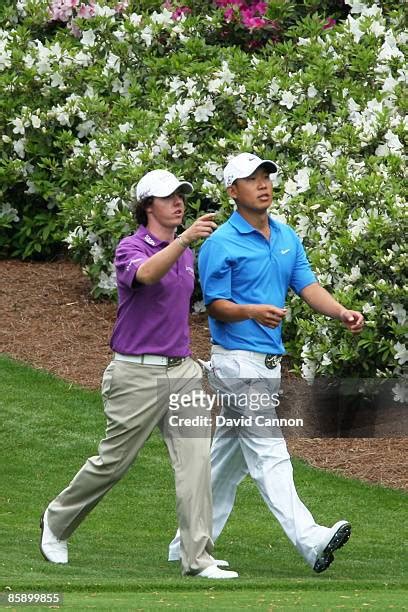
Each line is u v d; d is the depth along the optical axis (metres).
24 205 39.84
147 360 21.06
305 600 17.86
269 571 21.91
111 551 23.23
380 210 30.75
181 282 21.11
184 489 20.94
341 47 36.00
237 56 36.31
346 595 18.55
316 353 30.12
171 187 21.12
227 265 21.55
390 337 30.16
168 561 22.44
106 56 39.12
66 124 38.09
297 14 40.09
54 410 30.91
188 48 37.69
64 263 39.69
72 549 23.25
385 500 26.80
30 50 39.81
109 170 35.84
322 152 33.00
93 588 18.97
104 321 35.56
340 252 30.03
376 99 33.59
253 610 16.72
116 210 34.41
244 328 21.50
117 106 37.25
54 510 21.81
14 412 30.75
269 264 21.81
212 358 21.84
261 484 21.39
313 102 34.59
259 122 33.78
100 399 31.59
